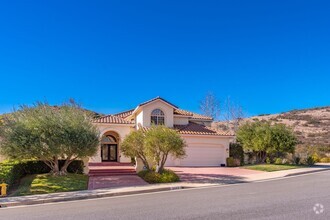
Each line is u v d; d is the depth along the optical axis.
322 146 52.78
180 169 29.11
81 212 11.35
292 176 24.81
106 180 21.56
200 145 33.41
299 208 11.05
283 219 9.36
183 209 11.26
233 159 33.97
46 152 20.09
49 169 23.25
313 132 70.12
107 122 33.56
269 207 11.30
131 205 12.53
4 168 19.22
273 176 24.31
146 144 21.98
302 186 17.77
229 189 17.22
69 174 21.62
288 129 36.25
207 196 14.59
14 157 20.25
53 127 20.33
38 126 20.11
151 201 13.50
